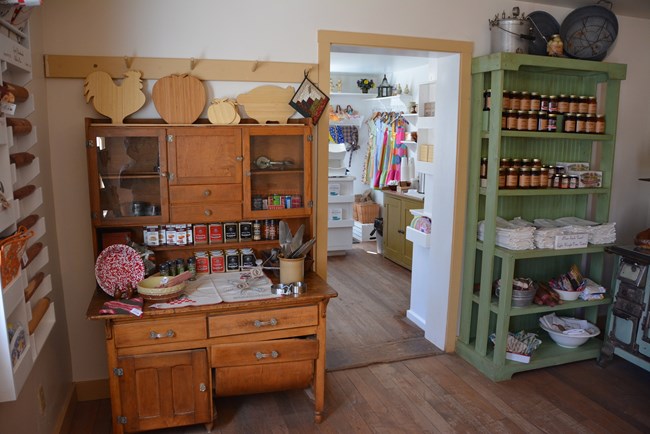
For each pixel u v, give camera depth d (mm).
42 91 2473
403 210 5645
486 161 3180
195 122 2775
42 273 2123
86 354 2814
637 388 3061
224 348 2439
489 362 3176
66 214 2652
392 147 6379
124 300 2328
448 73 3297
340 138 7090
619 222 3910
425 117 3658
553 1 3271
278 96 2814
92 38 2553
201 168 2594
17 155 1849
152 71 2631
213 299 2430
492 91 3002
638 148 3852
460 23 3170
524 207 3496
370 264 5898
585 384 3102
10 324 1674
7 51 1719
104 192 2527
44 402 2277
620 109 3738
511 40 3029
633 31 3668
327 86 2951
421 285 3949
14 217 1684
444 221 3418
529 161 3215
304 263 2809
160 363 2365
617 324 3211
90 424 2619
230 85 2793
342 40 2938
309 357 2578
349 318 4152
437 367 3293
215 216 2652
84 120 2578
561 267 3666
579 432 2609
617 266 3197
